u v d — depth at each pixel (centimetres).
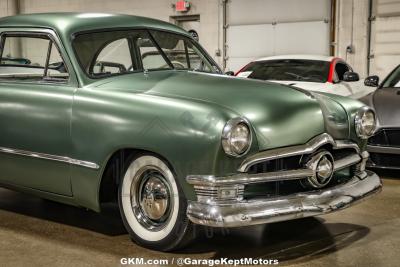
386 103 553
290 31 1281
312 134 331
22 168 379
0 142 386
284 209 308
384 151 529
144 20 420
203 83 355
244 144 299
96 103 340
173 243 326
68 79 362
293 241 361
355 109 376
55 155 357
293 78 742
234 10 1350
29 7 1688
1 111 383
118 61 385
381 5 1138
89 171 342
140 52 400
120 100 333
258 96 335
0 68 399
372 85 666
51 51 376
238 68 1362
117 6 1516
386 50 1144
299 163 329
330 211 322
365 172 380
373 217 419
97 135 336
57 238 366
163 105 317
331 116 350
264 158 306
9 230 384
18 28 393
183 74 386
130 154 336
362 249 347
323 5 1233
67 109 351
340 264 321
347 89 720
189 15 1419
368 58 1191
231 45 1366
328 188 338
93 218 413
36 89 372
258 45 1328
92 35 379
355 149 367
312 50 1259
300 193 321
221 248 346
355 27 1198
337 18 1220
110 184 358
